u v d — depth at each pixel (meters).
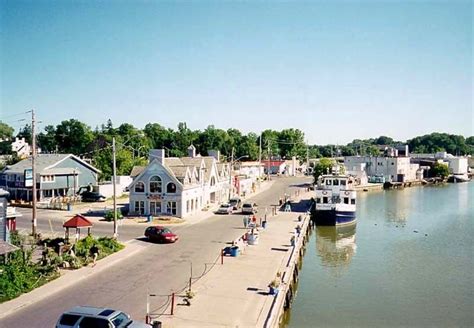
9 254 33.44
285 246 45.34
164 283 32.12
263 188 116.12
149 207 63.94
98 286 31.19
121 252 41.16
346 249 54.88
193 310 26.83
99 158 100.38
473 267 45.75
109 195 86.75
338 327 29.88
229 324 24.78
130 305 27.55
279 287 30.27
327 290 38.38
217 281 32.78
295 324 30.44
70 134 160.88
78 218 41.22
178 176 64.94
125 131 182.38
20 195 78.38
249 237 46.06
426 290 38.34
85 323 21.06
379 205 97.94
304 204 83.19
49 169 78.19
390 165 153.00
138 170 67.44
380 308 33.78
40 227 54.16
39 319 25.08
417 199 110.25
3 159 123.25
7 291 28.33
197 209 69.75
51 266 33.41
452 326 30.25
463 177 178.38
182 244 45.50
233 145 195.00
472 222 74.38
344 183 71.00
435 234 63.97
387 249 54.69
